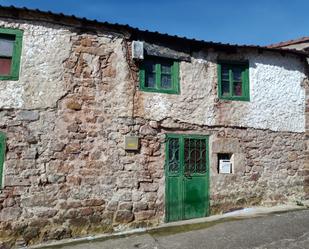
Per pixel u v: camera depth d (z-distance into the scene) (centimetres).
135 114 737
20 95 659
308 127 907
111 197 698
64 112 684
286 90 895
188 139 780
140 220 713
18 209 632
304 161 891
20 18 675
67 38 704
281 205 847
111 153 708
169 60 791
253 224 680
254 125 846
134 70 749
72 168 676
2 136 640
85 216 673
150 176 735
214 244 578
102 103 714
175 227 695
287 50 887
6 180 632
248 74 859
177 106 776
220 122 812
